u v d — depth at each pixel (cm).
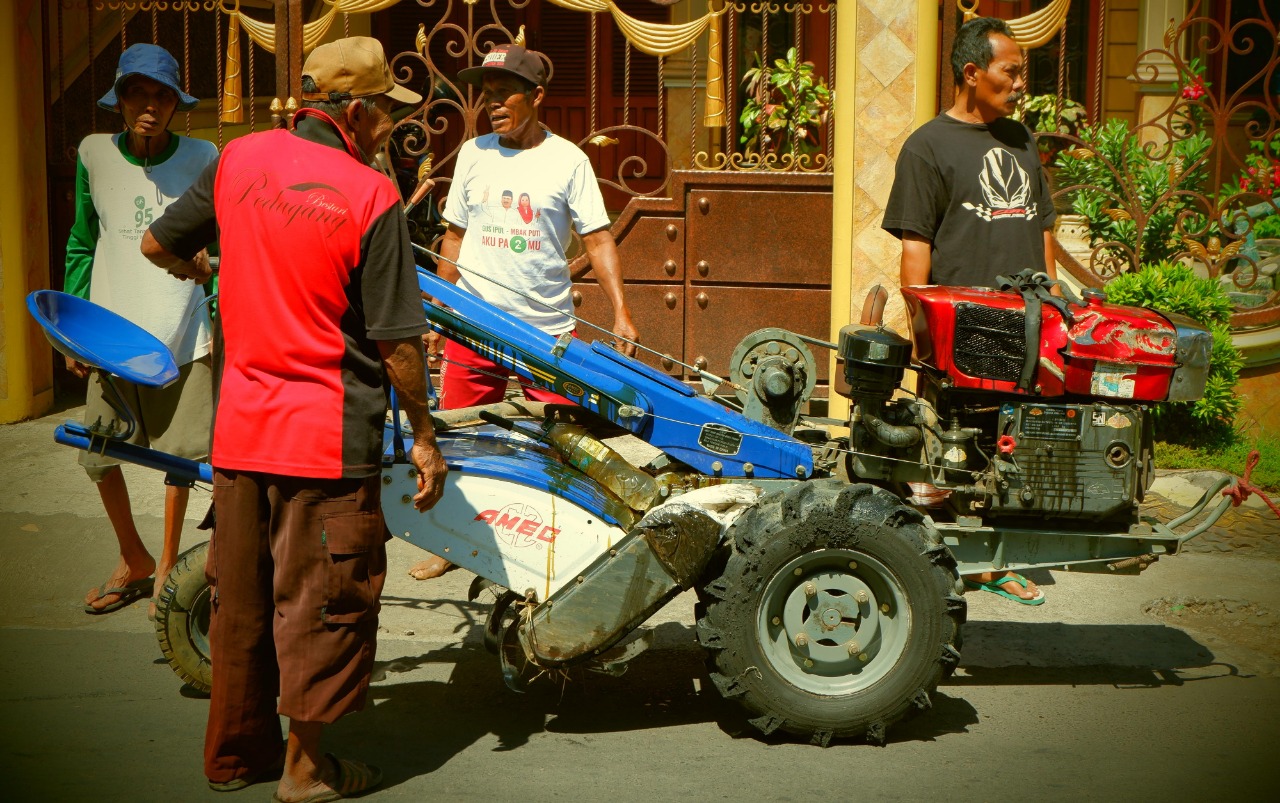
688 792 341
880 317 420
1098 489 383
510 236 489
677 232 725
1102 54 718
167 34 877
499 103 483
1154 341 377
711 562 371
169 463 369
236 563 328
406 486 373
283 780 333
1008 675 429
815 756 365
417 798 337
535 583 374
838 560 364
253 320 318
